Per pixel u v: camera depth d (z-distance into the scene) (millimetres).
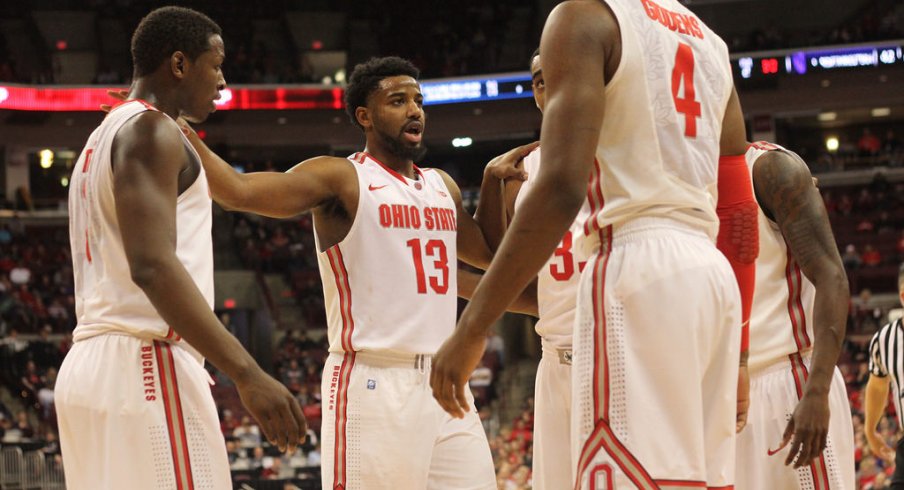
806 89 47344
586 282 4000
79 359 5188
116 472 4992
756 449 6137
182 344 5285
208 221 5410
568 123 3754
